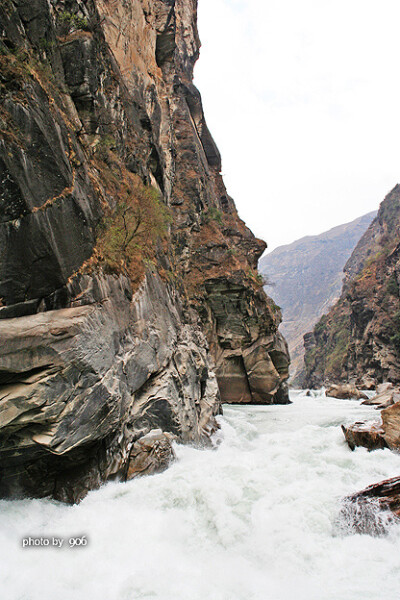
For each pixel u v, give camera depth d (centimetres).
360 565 712
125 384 1146
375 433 1385
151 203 1902
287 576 681
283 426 1986
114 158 1708
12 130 873
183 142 3919
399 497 868
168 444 1222
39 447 855
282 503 938
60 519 845
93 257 1128
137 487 1004
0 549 711
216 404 2166
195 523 860
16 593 610
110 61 1931
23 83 937
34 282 892
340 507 904
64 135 1099
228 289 3453
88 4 1747
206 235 3641
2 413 760
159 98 3114
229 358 3469
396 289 6294
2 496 877
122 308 1238
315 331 11225
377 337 6262
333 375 8512
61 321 892
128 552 739
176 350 1686
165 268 1936
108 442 1048
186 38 4897
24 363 788
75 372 890
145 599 603
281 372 3703
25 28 1178
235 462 1240
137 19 2706
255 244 4450
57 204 988
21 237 865
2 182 829
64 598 604
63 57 1542
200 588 635
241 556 749
